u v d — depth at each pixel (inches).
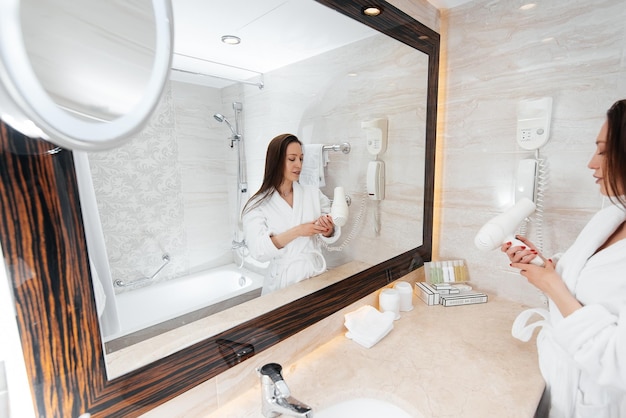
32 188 16.0
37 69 9.6
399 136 43.0
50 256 16.9
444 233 51.5
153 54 12.3
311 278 33.7
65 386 18.1
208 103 23.8
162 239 22.2
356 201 38.5
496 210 44.9
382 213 42.4
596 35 34.4
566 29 36.3
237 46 24.8
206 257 24.9
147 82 12.3
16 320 16.2
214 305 25.5
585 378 27.4
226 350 26.2
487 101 43.8
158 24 12.2
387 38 38.2
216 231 25.4
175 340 23.2
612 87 34.1
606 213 27.4
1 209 15.1
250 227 27.8
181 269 23.4
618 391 25.2
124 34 11.4
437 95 48.1
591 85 35.3
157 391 22.3
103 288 19.3
